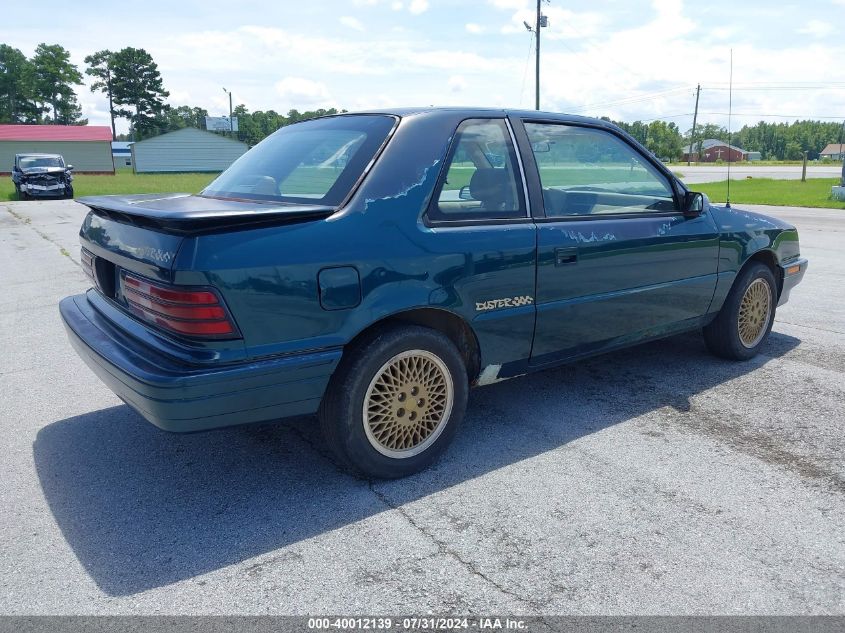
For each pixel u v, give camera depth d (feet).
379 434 10.36
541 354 12.11
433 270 10.23
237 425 9.21
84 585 8.21
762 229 15.85
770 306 16.58
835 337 18.37
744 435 12.25
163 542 9.09
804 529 9.26
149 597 7.97
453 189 10.71
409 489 10.42
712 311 15.16
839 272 27.99
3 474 11.04
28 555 8.83
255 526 9.45
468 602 7.84
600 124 13.08
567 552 8.77
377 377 10.07
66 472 11.10
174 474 11.01
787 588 8.04
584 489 10.36
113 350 9.71
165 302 8.86
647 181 13.67
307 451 11.78
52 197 86.99
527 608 7.73
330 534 9.23
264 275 8.85
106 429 12.82
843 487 10.39
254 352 8.96
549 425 12.75
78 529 9.44
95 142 190.08
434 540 9.06
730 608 7.70
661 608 7.70
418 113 10.96
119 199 11.27
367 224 9.71
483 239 10.76
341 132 11.34
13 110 341.62
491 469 11.03
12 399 14.42
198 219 8.45
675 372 15.62
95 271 11.32
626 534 9.16
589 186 12.65
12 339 19.02
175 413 8.73
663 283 13.65
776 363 16.20
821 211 58.95
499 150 11.44
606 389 14.61
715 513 9.67
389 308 9.86
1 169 181.37
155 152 203.72
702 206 13.93
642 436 12.24
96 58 325.42
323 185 10.25
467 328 11.13
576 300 12.16
